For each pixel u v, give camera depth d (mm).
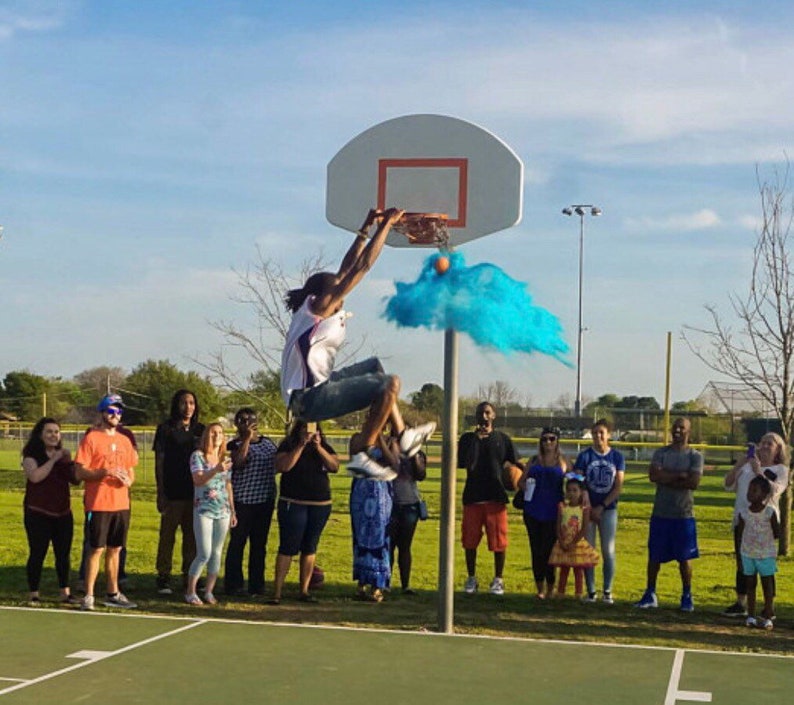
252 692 6719
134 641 8180
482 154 8680
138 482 25734
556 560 10641
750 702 6727
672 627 9414
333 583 11547
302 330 5684
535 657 7910
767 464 9742
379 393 5602
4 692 6629
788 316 15547
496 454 11031
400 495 10922
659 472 10328
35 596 9953
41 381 62500
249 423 10289
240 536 10445
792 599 11219
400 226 8141
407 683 7023
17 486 24734
